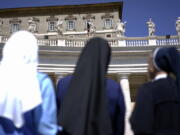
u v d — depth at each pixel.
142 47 28.45
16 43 4.43
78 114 4.16
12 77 4.20
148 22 31.92
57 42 29.14
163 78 4.40
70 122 4.17
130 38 29.92
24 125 4.08
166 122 4.11
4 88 4.13
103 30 66.31
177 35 29.33
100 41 4.55
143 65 28.42
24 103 4.08
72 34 66.50
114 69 28.39
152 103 4.15
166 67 4.54
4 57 4.45
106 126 4.09
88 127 4.12
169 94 4.21
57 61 27.72
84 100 4.20
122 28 34.03
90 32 36.53
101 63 4.37
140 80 31.23
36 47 4.55
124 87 27.98
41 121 4.05
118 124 4.77
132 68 28.44
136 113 4.11
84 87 4.27
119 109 4.79
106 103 4.18
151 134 4.04
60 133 4.39
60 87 4.99
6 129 4.02
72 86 4.37
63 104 4.30
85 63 4.44
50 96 4.24
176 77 4.43
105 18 66.94
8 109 4.03
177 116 4.17
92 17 67.31
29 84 4.19
